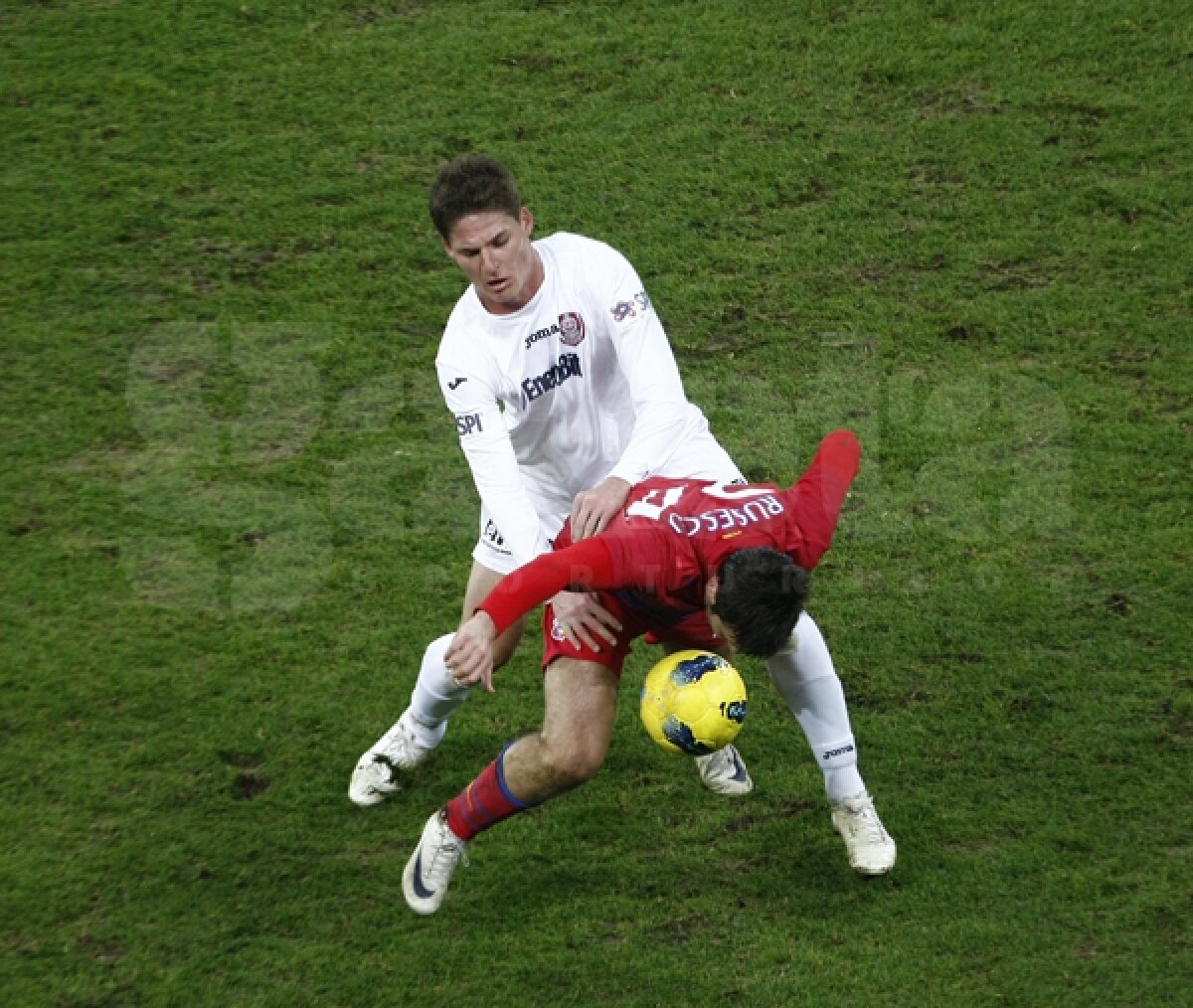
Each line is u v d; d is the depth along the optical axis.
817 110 30.33
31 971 15.82
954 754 18.55
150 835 17.53
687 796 18.17
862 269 26.95
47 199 28.48
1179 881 16.61
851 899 16.66
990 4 32.69
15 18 32.88
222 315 26.12
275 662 20.09
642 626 15.66
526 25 32.69
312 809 18.02
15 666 19.83
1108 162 28.88
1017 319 25.77
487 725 19.33
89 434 23.77
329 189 28.78
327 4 33.31
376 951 16.19
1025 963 15.70
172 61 31.73
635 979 15.76
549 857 17.34
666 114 30.33
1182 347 25.00
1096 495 22.50
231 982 15.80
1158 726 18.73
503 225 15.11
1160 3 32.34
